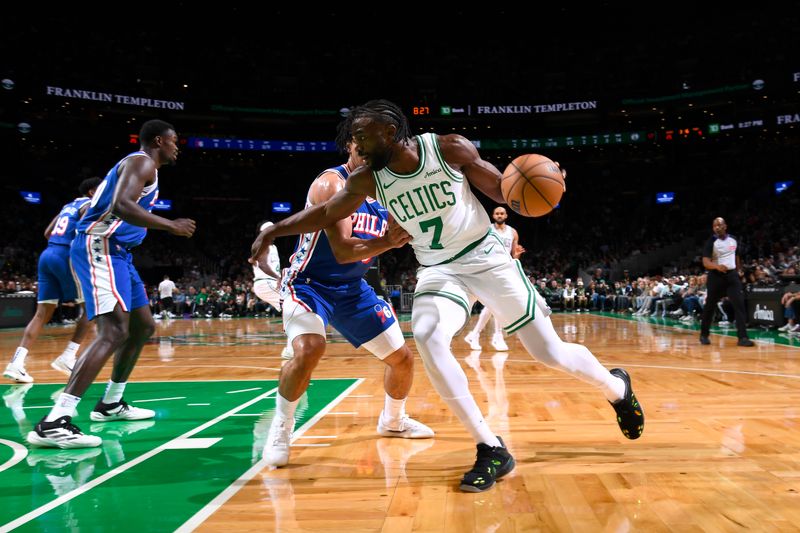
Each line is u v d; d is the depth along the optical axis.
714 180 32.50
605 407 4.11
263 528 2.02
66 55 28.53
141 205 3.80
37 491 2.47
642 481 2.46
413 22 32.16
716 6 30.39
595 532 1.92
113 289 3.58
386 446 3.21
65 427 3.24
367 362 7.31
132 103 29.25
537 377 5.62
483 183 2.62
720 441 3.10
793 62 28.34
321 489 2.47
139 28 30.69
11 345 10.60
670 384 4.99
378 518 2.11
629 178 34.50
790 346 8.03
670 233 30.23
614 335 10.61
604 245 31.20
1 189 29.47
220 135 32.50
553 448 3.04
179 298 23.70
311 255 3.09
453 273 2.76
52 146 30.69
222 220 33.56
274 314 23.22
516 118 32.69
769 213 27.17
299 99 32.19
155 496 2.39
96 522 2.09
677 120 32.03
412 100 32.75
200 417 4.10
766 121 30.34
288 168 34.97
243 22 31.33
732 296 8.19
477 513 2.14
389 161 2.54
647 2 30.27
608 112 31.95
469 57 33.56
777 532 1.89
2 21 27.42
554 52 33.19
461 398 2.54
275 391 5.19
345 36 33.03
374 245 2.81
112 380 4.05
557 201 2.48
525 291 2.69
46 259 5.85
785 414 3.76
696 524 1.97
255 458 2.99
